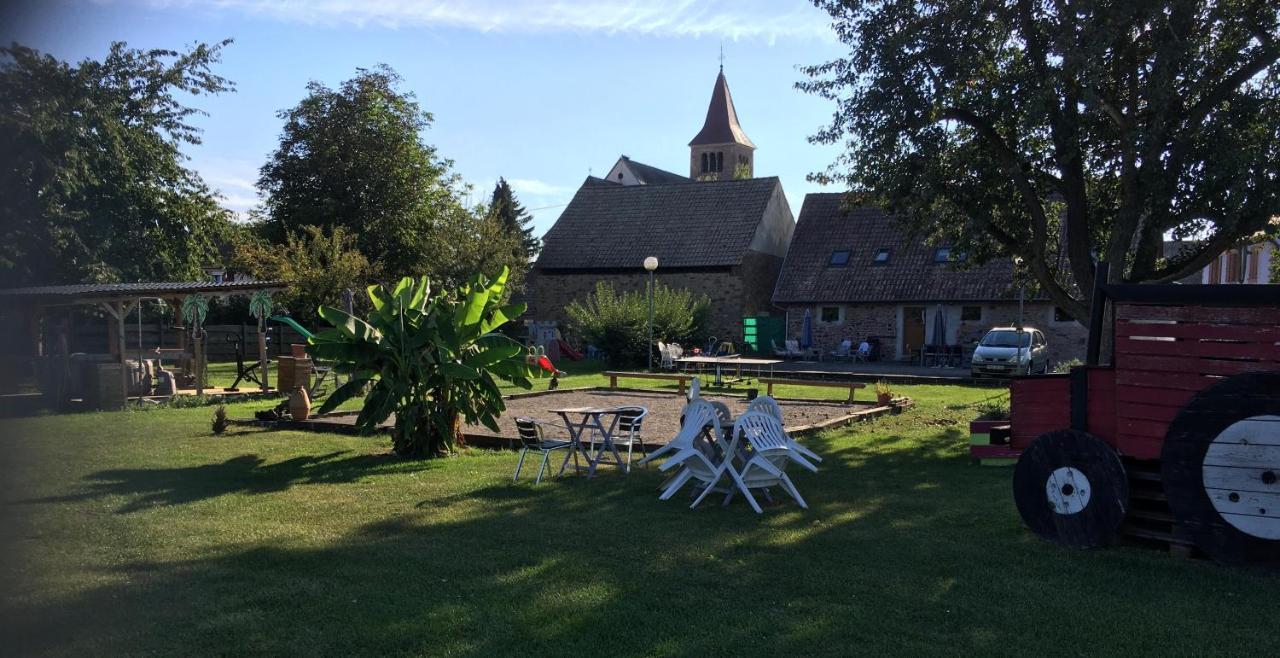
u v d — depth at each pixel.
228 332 34.75
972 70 13.34
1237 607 4.96
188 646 4.38
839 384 17.41
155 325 28.11
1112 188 15.09
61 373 15.77
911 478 8.95
